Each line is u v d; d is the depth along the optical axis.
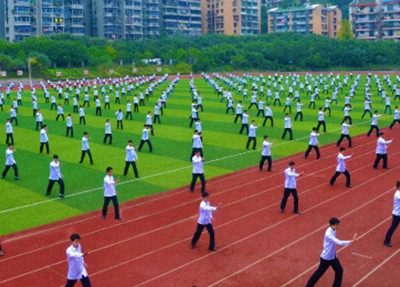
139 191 25.53
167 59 129.00
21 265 16.91
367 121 47.47
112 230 20.09
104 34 144.75
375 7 153.25
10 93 76.94
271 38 140.62
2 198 24.52
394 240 18.48
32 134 41.78
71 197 24.69
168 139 39.09
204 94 74.94
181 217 21.48
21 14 127.44
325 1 185.62
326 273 15.87
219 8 167.88
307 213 21.59
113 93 75.88
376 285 14.99
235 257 17.22
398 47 127.69
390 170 28.73
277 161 31.64
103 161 31.98
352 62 126.06
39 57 105.81
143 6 155.12
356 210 21.84
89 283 14.36
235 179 27.47
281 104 61.47
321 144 36.69
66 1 138.62
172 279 15.64
